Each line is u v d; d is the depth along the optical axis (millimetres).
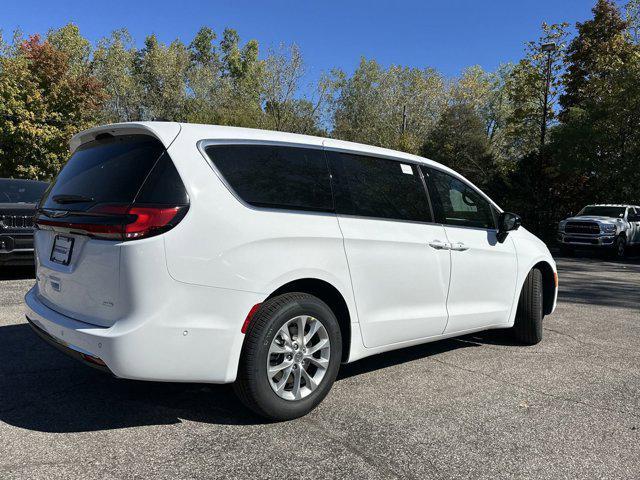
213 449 2900
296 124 33969
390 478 2658
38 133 19172
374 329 3754
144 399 3596
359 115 45531
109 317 2918
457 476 2703
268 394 3154
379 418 3395
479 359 4805
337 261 3479
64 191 3383
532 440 3146
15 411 3330
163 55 43344
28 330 5148
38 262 3621
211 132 3240
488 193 26469
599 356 4996
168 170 2965
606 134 21781
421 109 44875
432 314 4172
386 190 3992
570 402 3781
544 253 5406
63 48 42219
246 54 63875
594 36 29062
